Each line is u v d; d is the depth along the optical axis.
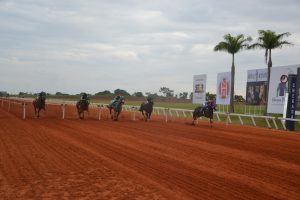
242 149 14.84
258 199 7.64
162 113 44.59
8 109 42.22
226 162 11.74
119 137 17.69
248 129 24.80
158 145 15.20
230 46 35.84
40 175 9.48
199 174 9.85
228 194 7.95
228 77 33.81
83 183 8.70
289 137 20.33
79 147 14.20
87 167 10.50
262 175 9.95
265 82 30.67
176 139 17.52
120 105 29.50
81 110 29.95
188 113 43.97
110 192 7.93
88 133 19.14
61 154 12.56
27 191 7.98
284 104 26.00
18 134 18.03
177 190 8.16
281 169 10.87
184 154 13.06
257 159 12.50
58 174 9.61
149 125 25.56
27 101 61.34
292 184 8.99
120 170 10.13
